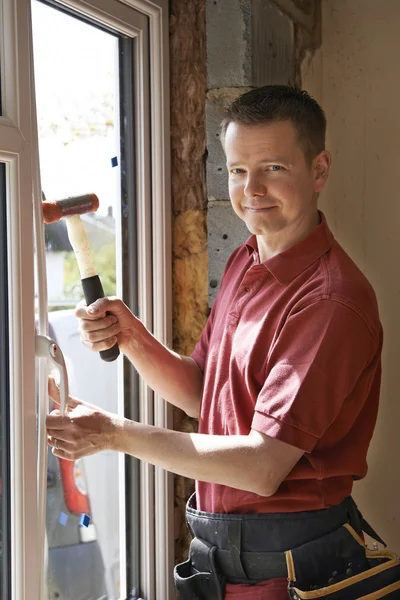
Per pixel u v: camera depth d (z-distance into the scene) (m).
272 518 1.38
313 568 1.36
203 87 1.81
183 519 1.85
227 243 1.80
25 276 1.31
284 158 1.37
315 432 1.30
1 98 1.30
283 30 1.93
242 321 1.46
